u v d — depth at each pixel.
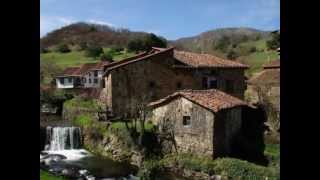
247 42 87.50
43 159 33.16
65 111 47.50
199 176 27.72
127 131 33.19
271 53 68.75
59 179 14.41
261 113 35.53
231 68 42.34
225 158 28.05
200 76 41.41
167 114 32.09
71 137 37.94
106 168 31.08
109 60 76.94
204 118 29.64
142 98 39.31
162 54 40.47
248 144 31.11
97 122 37.19
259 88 39.72
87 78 63.53
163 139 31.81
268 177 24.86
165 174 28.92
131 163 32.12
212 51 87.44
